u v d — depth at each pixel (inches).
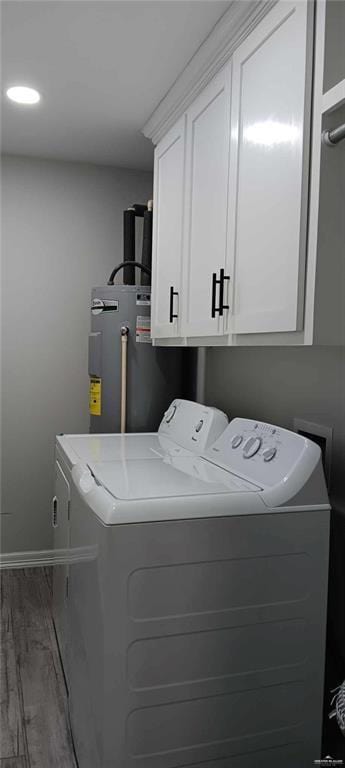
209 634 52.4
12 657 89.0
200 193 75.0
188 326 79.4
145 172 129.6
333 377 64.0
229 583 53.0
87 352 128.0
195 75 75.0
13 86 86.5
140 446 81.8
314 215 48.2
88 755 57.0
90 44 73.6
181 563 51.2
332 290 49.0
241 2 59.0
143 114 96.1
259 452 63.5
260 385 83.4
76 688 65.3
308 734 56.6
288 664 55.6
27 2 64.6
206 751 52.8
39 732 72.1
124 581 49.4
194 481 59.4
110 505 50.2
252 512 53.6
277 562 54.7
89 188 125.6
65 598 75.5
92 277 127.0
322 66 46.9
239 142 62.2
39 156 120.7
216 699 52.9
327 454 64.7
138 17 66.8
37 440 125.9
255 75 58.1
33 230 122.4
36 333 124.3
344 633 60.9
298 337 51.1
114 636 49.3
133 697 50.1
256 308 58.2
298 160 49.5
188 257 79.7
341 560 61.5
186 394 116.3
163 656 50.9
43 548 127.3
